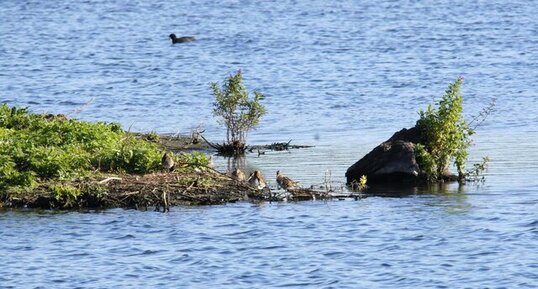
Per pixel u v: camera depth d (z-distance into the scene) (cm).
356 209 9900
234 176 10462
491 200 10175
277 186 10631
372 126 14638
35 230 9238
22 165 10212
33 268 8388
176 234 9144
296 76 19650
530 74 19288
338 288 7894
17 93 18050
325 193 10294
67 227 9312
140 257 8619
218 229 9275
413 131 11419
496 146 12850
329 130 14325
